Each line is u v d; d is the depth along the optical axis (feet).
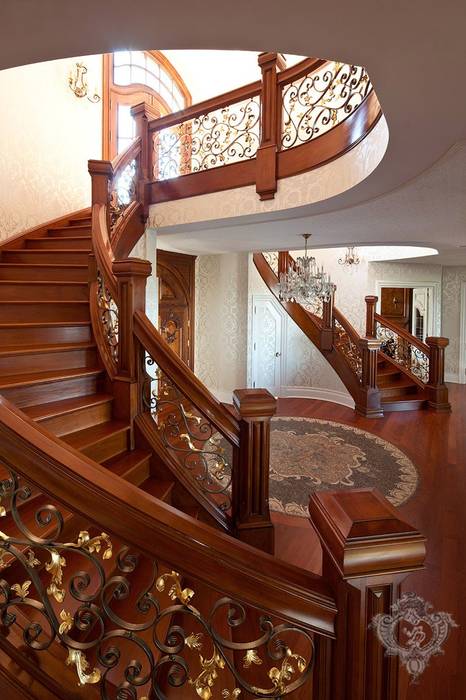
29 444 2.90
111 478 2.99
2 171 13.98
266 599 2.81
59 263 13.17
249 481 7.89
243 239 17.34
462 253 20.83
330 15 4.02
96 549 3.26
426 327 28.53
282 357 24.38
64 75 16.57
